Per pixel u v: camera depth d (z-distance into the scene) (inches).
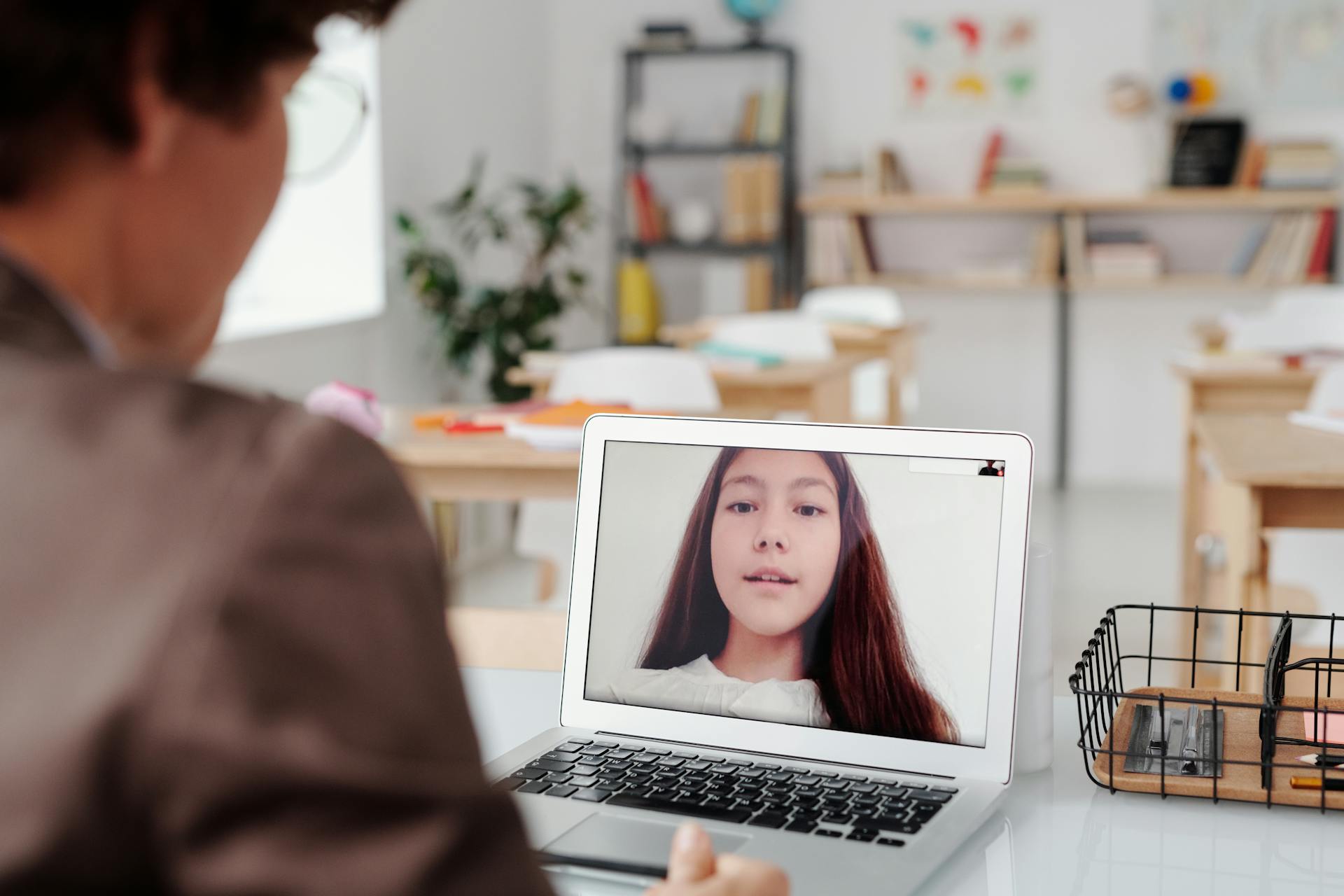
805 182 258.2
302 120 27.0
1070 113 247.6
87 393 14.8
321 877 13.0
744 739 42.4
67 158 15.7
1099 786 40.7
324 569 13.9
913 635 41.3
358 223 194.5
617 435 45.3
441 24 214.8
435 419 120.6
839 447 42.9
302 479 14.1
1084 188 248.5
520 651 60.2
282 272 196.4
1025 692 41.6
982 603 40.8
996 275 247.9
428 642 14.5
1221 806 39.3
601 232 265.3
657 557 44.4
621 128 258.2
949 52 250.7
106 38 15.2
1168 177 241.1
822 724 41.7
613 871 33.5
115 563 13.6
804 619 42.6
